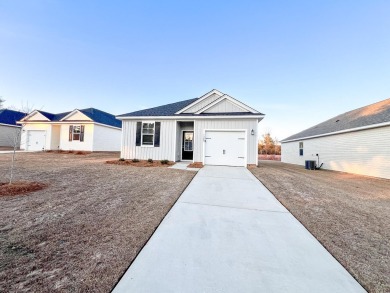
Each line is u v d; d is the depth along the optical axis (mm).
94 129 19203
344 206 4906
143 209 4203
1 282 1928
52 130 19984
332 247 2881
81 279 2014
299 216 4098
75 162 11461
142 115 12898
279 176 8867
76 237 2932
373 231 3479
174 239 2971
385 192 6855
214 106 12547
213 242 2920
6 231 3045
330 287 2035
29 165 9477
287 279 2137
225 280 2084
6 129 21922
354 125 12445
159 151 12688
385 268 2398
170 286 1966
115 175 7785
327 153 15078
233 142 11711
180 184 6566
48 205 4258
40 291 1818
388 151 10078
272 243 2949
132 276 2096
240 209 4426
